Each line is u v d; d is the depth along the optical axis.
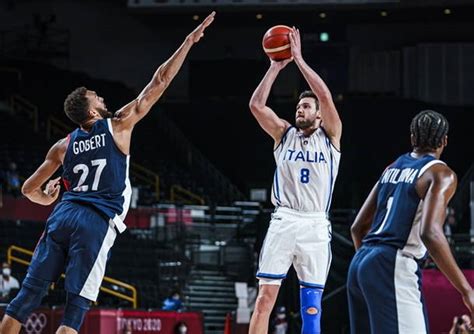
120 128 10.19
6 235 32.53
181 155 47.28
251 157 48.44
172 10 47.78
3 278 27.77
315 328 11.20
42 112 45.91
